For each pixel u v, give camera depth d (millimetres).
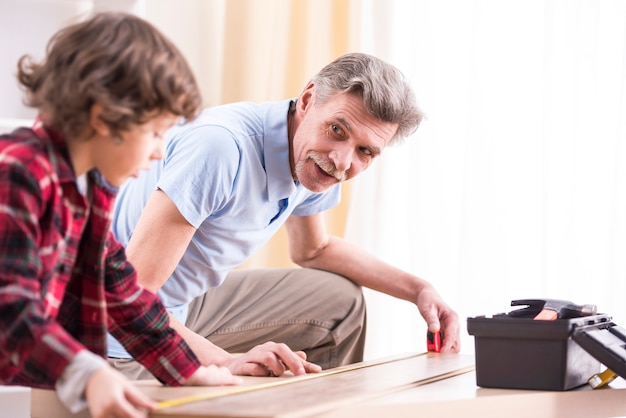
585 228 2279
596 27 2297
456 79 2488
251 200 1690
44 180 990
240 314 2025
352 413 1005
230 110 1705
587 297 2268
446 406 1097
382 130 1627
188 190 1532
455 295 2449
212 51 2834
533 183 2373
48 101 1022
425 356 1760
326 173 1644
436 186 2479
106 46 1017
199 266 1738
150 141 1060
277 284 2105
